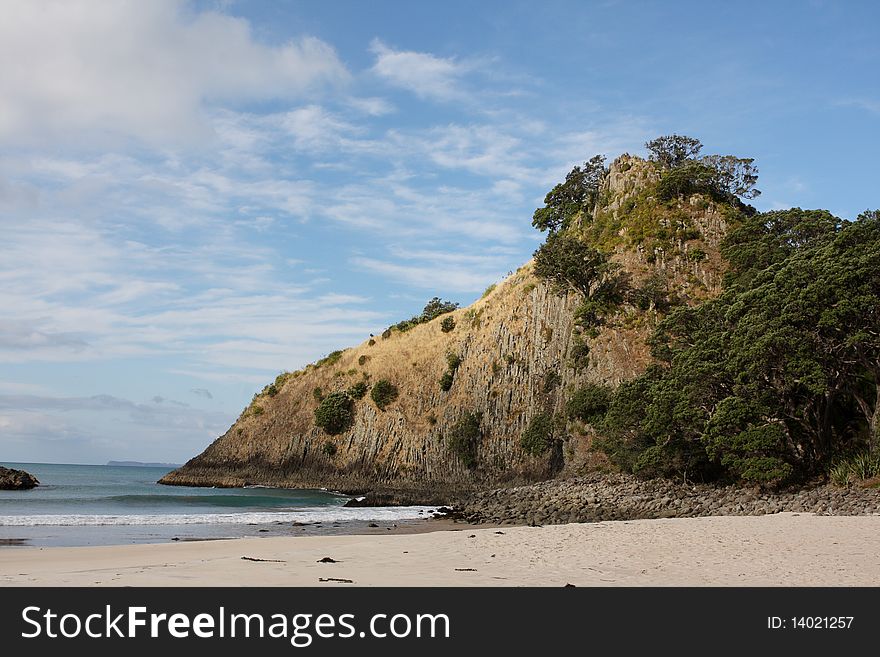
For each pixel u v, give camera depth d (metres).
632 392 66.00
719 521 32.47
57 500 58.81
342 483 101.31
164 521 43.50
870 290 47.75
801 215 87.00
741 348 52.44
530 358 96.94
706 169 103.25
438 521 49.59
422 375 110.94
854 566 19.84
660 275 91.06
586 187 120.69
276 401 119.38
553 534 27.84
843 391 53.16
